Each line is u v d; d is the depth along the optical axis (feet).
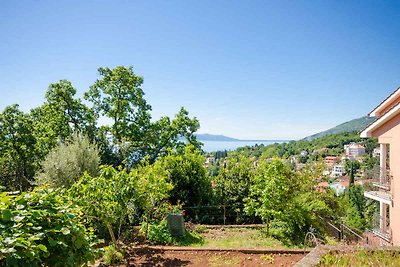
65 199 13.80
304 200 37.45
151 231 33.04
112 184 26.73
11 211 9.73
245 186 47.55
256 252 27.14
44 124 72.74
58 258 10.50
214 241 33.06
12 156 69.77
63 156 45.52
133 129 73.41
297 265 18.10
